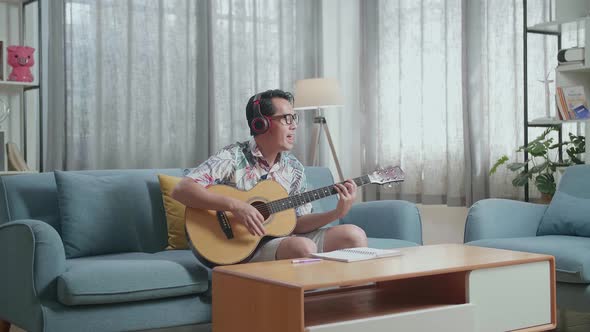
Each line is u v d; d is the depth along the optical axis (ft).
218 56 16.43
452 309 6.93
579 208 10.17
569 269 8.47
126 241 9.43
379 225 10.61
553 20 14.07
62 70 14.42
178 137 15.84
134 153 15.35
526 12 13.70
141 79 15.39
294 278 6.42
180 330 10.41
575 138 13.47
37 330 7.48
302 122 17.63
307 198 8.72
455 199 15.85
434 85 16.43
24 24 13.71
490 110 15.12
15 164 12.81
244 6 16.76
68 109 14.60
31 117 14.14
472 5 15.24
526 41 13.69
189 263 8.27
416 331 6.70
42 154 13.32
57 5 14.37
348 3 18.62
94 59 14.84
